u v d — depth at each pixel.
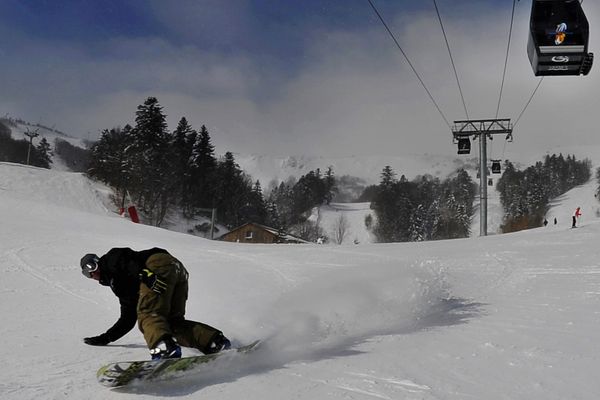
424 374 3.61
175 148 90.19
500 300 6.67
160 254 4.31
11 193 48.44
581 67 14.16
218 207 92.44
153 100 81.56
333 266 12.08
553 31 14.05
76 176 61.25
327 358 4.12
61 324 5.86
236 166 110.81
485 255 13.21
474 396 3.17
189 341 4.21
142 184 71.00
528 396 3.14
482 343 4.38
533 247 15.05
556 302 6.30
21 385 3.63
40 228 17.69
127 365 3.39
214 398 3.30
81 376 3.86
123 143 79.88
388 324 5.48
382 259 13.40
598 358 3.82
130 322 4.68
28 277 9.43
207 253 15.11
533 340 4.41
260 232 72.19
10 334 5.28
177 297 4.33
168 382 3.61
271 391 3.38
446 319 5.61
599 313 5.48
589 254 11.61
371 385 3.43
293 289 8.33
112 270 4.47
